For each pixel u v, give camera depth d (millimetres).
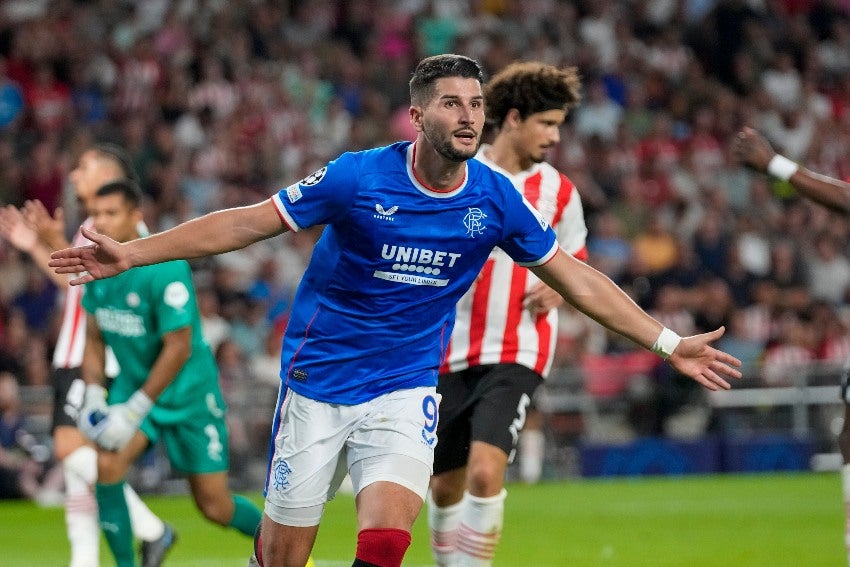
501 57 73500
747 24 81375
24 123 61312
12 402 45375
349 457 17031
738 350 59031
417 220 16359
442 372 22453
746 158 22109
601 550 31203
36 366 47375
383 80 69500
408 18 73750
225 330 51406
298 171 63312
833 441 57250
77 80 63312
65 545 33031
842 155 78812
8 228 26203
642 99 75500
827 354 59469
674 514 39594
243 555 30797
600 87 74375
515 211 16766
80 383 25531
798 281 63938
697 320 59406
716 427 55688
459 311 22422
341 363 16922
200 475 23922
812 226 69062
